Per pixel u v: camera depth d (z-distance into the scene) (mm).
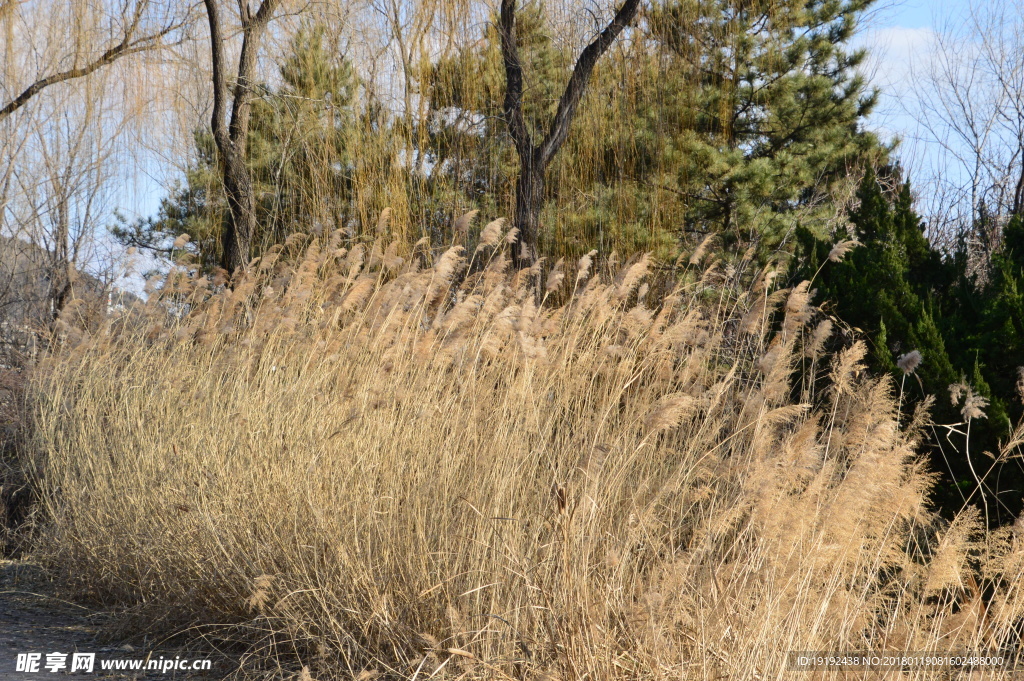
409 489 5211
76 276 11148
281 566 5352
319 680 4629
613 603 4059
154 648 5445
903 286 6910
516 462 5227
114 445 7098
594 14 12188
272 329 7930
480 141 12875
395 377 6484
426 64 12234
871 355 6488
